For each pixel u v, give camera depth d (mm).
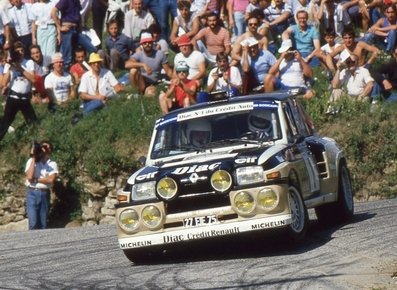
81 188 61719
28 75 63062
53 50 67312
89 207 61438
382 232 36469
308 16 64812
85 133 62625
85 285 30875
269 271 30500
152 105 63312
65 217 61469
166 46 65125
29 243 43438
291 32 63969
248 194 32906
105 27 76312
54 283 31859
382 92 61094
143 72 64062
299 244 34906
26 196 58969
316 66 64188
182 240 33250
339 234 36906
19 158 62688
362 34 66250
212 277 30250
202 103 38250
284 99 37906
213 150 36031
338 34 65562
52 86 65000
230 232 32969
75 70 65938
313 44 63812
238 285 28672
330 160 39344
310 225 41000
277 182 33062
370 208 46625
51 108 65062
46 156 58250
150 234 33531
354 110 60500
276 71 57781
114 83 64438
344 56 60469
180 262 33875
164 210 33406
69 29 67000
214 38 63969
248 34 58688
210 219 33062
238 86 57906
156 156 36688
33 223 58156
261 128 36469
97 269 34062
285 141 36125
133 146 61625
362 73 60656
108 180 61312
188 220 33188
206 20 65438
